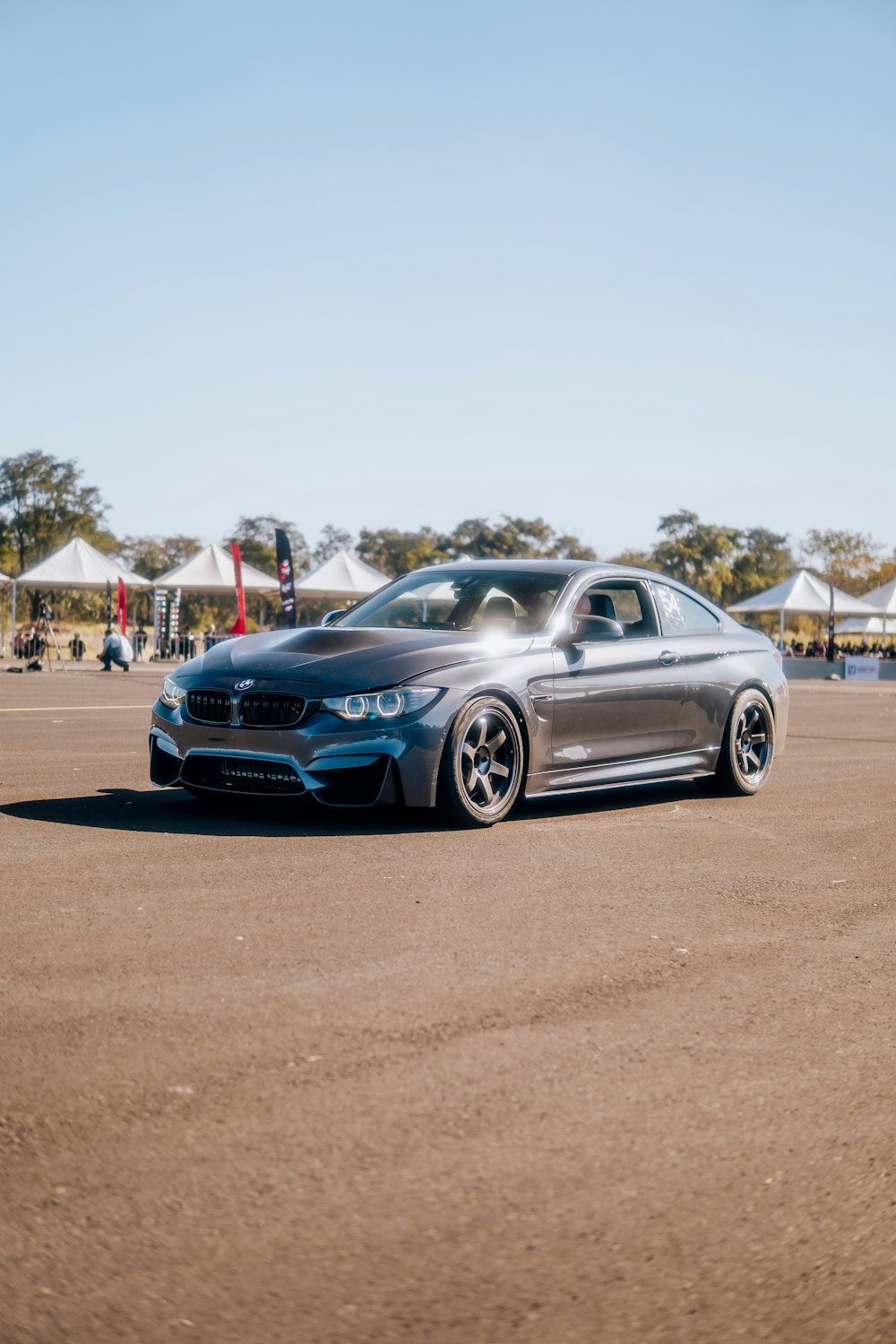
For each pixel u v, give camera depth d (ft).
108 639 83.41
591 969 10.64
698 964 10.98
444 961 10.71
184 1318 5.22
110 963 10.33
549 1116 7.47
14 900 12.49
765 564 221.66
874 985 10.57
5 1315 5.20
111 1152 6.76
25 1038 8.46
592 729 19.56
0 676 71.67
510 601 20.02
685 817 19.51
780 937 12.07
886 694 72.28
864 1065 8.55
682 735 21.15
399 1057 8.33
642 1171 6.75
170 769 18.51
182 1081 7.79
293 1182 6.48
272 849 15.61
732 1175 6.76
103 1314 5.24
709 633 22.31
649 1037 8.98
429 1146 6.97
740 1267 5.78
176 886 13.33
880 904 13.66
